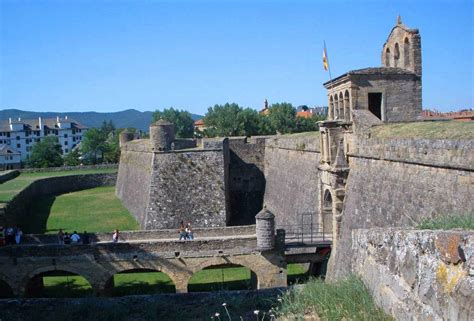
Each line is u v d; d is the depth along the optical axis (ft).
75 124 614.34
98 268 101.14
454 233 21.67
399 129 75.31
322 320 33.47
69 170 319.27
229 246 101.60
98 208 196.34
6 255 100.12
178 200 148.97
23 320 49.98
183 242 101.71
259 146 182.39
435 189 59.98
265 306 46.11
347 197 88.58
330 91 109.29
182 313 48.06
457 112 155.74
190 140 164.66
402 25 102.01
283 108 359.25
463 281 20.31
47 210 193.36
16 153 476.95
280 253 101.35
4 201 136.36
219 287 105.60
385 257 29.68
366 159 82.33
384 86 96.58
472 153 51.93
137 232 116.78
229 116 342.64
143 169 174.91
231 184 181.57
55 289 108.17
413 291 25.29
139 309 49.96
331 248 96.02
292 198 135.13
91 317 49.44
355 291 32.94
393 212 70.13
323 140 98.89
